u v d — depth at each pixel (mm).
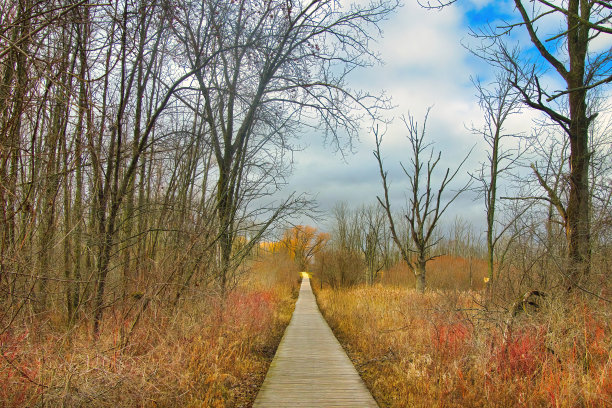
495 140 12742
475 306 10867
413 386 6574
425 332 9078
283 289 27562
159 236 9766
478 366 6406
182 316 7812
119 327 6496
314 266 38625
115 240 7172
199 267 9078
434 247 46562
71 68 6582
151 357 6008
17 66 5582
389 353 8859
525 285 8984
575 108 8797
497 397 5469
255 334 10859
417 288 16688
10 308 5738
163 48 9359
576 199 8688
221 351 8023
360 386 7215
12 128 5473
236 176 11797
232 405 6223
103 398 4516
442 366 6809
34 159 6113
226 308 9680
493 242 12625
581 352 6164
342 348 10938
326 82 11125
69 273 7754
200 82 10383
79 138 6820
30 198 5977
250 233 11227
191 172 10633
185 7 8250
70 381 4414
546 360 5820
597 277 7824
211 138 10984
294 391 6898
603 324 6715
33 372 4672
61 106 5906
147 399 4922
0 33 4898
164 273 7613
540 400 5320
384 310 13859
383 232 36188
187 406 5559
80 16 5875
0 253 5258
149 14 7391
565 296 7508
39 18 5938
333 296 22875
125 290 7184
